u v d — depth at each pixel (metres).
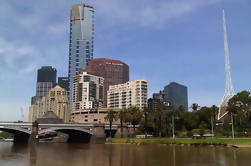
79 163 67.06
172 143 149.50
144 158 76.56
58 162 69.31
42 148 129.50
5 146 147.50
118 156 83.75
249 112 194.12
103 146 145.38
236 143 120.56
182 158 74.69
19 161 71.56
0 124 172.12
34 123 180.00
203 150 101.94
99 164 64.75
